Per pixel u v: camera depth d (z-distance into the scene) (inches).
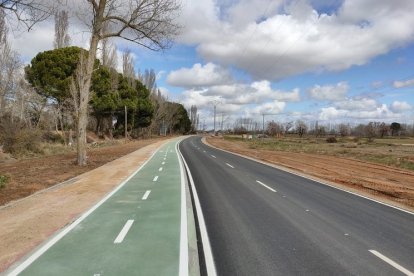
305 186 657.6
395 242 322.3
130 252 290.0
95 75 2130.9
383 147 1888.5
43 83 1910.7
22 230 350.3
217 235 339.6
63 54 1907.0
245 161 1189.7
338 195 567.5
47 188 594.9
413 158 1184.2
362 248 303.9
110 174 791.7
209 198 527.8
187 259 274.8
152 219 398.6
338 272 251.0
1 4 442.0
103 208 452.4
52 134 1856.5
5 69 1542.8
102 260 271.9
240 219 402.0
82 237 329.7
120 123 3031.5
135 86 3080.7
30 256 280.1
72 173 792.9
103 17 939.3
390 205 496.1
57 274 245.8
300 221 395.2
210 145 2361.0
